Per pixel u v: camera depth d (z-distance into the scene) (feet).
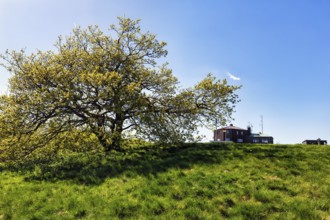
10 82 74.08
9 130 66.28
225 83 78.54
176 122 81.05
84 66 79.25
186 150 69.00
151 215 35.88
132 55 86.07
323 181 43.68
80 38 87.30
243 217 34.35
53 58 80.43
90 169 57.88
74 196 43.04
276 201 37.47
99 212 37.47
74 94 68.54
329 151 62.59
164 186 43.96
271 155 59.47
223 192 40.78
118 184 47.37
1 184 52.49
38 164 66.54
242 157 58.54
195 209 36.29
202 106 81.66
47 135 72.59
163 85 83.15
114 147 76.89
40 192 45.98
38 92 70.03
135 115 74.38
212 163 55.26
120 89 72.59
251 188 41.27
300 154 59.77
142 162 58.90
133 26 86.53
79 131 75.05
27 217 37.42
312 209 35.01
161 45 87.97
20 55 76.64
